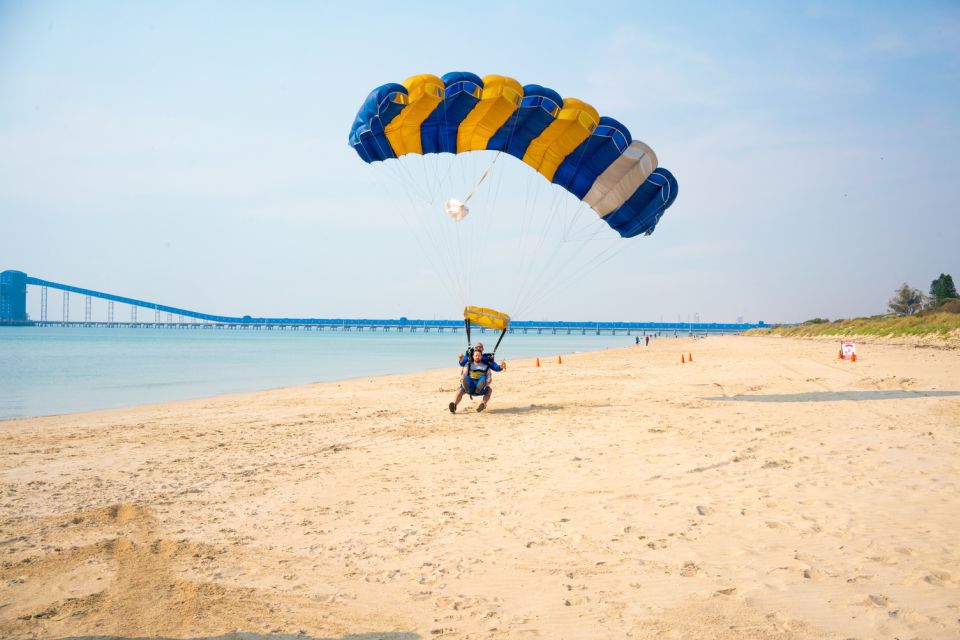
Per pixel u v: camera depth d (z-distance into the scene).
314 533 5.71
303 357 49.16
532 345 97.81
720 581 4.38
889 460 7.80
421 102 11.91
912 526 5.37
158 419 13.42
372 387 20.30
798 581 4.32
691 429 10.52
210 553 5.21
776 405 13.23
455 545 5.33
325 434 10.99
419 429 11.33
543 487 7.14
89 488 7.35
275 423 12.45
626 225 14.32
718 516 5.85
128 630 3.85
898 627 3.63
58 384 24.48
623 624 3.80
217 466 8.51
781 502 6.20
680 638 3.58
